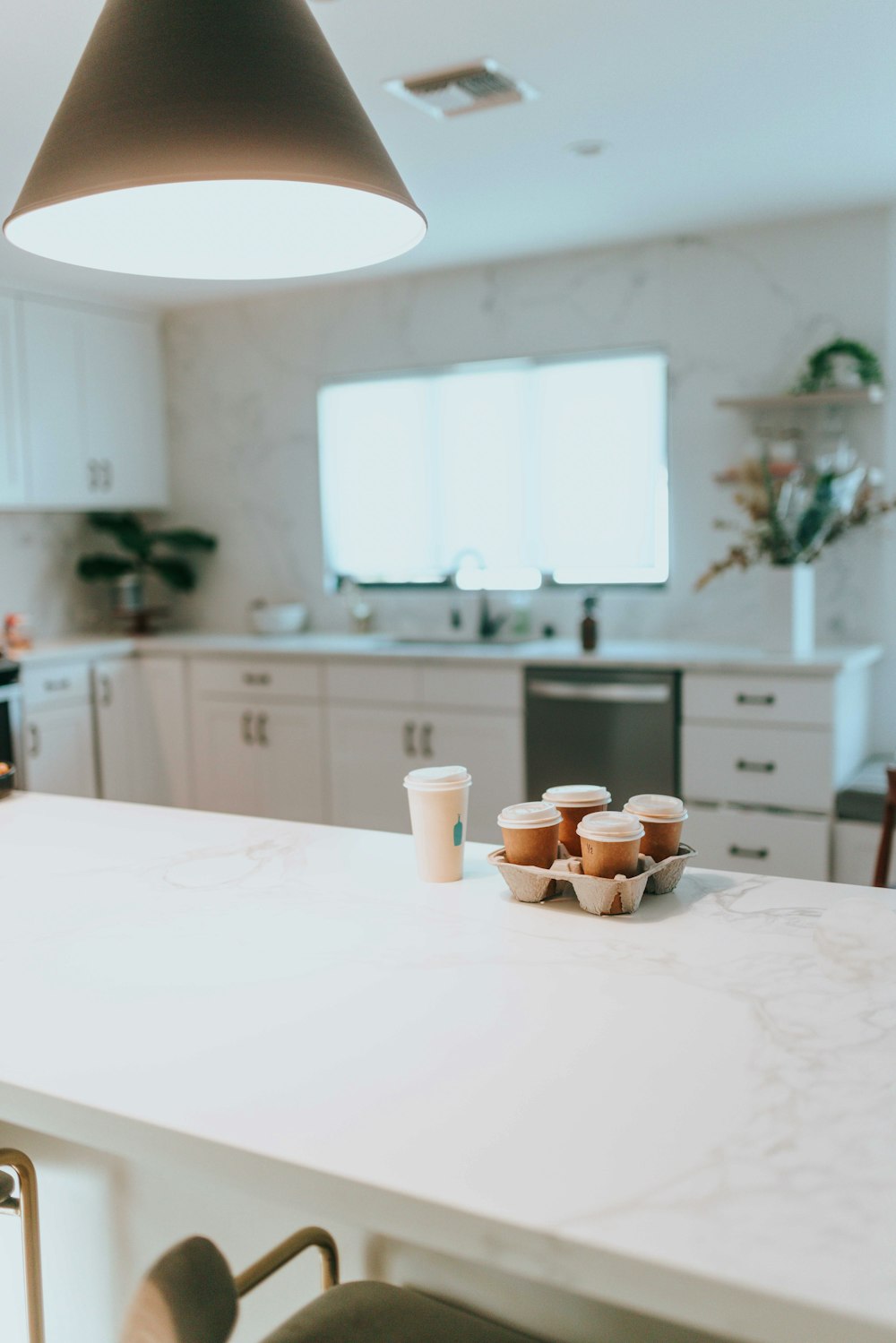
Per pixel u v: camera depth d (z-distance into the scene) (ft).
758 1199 2.60
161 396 17.89
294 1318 3.65
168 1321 2.42
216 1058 3.37
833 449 13.34
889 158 11.06
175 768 16.07
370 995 3.81
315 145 3.47
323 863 5.49
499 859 4.85
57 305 15.81
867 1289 2.29
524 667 13.12
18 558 16.79
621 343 14.47
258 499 17.51
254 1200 4.18
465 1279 3.86
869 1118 2.94
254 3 3.57
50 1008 3.77
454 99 9.37
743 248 13.64
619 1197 2.62
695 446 14.21
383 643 15.48
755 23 8.06
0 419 14.99
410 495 16.35
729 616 14.26
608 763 12.75
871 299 13.01
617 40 8.32
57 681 14.78
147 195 4.38
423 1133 2.91
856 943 3.88
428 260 15.02
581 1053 3.34
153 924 4.62
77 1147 4.59
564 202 12.40
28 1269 4.25
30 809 6.79
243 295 16.74
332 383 16.76
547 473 15.34
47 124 9.60
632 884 4.52
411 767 14.07
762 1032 3.47
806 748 11.69
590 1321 3.63
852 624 13.51
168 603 18.69
